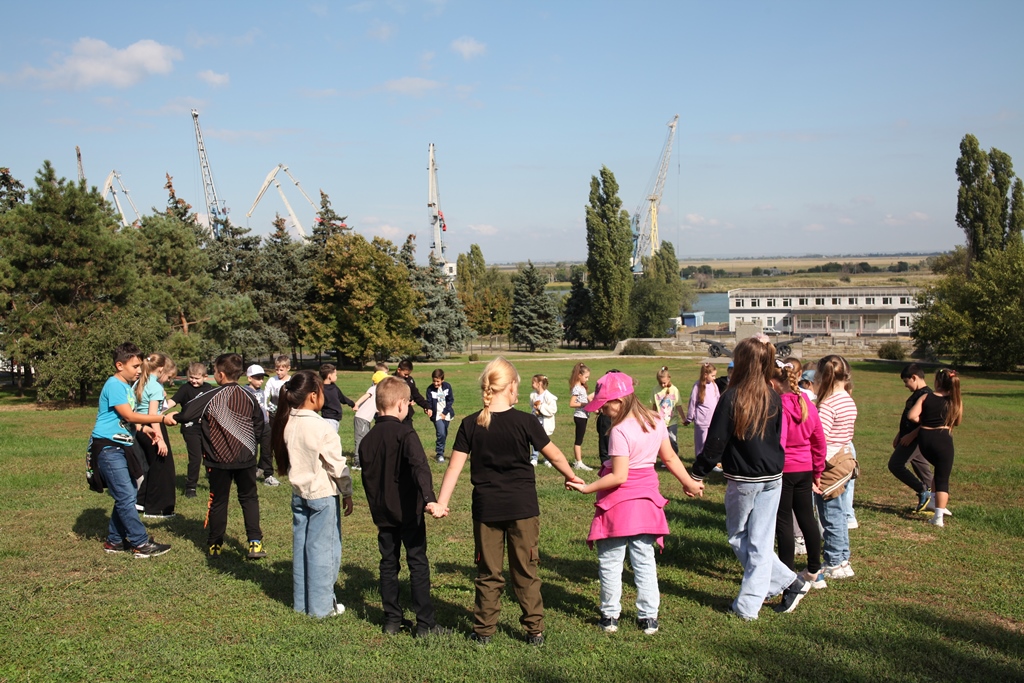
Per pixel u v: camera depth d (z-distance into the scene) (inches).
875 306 3553.2
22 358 1075.9
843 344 2851.9
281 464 235.3
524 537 207.0
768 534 230.2
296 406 232.7
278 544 314.3
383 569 217.9
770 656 199.0
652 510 217.9
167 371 387.5
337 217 2386.8
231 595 247.6
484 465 208.2
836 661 195.5
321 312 2262.6
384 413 221.5
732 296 3750.0
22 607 231.9
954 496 433.1
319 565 229.1
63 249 1136.8
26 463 525.7
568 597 253.4
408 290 2301.9
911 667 192.2
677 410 542.0
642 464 219.3
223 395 285.3
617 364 2386.8
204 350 1707.7
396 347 2263.8
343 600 247.9
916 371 372.5
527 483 209.6
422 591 215.2
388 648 204.7
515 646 206.2
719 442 226.8
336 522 234.7
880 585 263.7
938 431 357.4
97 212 1216.2
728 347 2588.6
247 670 190.1
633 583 267.7
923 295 2309.3
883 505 404.8
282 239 2290.8
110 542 298.0
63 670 187.8
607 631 218.8
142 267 1654.8
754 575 228.7
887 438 742.5
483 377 211.0
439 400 566.6
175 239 1727.4
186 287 1715.1
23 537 317.7
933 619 227.6
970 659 196.4
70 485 441.4
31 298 1131.9
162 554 294.2
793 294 3666.3
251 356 2167.8
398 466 214.7
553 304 3403.1
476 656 198.7
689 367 2230.6
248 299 1904.5
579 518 369.7
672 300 3641.7
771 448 227.3
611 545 219.5
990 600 247.9
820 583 261.4
